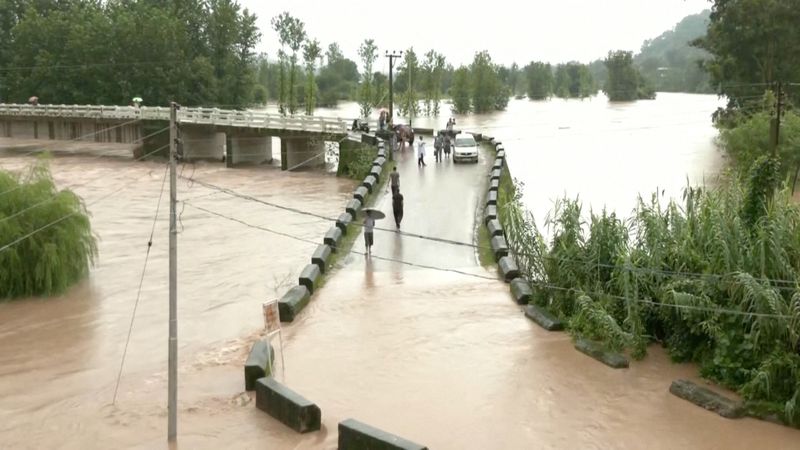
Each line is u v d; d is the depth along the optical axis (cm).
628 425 1332
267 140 5519
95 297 2238
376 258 2450
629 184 4266
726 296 1508
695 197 1819
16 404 1491
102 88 7594
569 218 1945
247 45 8500
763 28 5438
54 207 2320
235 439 1307
